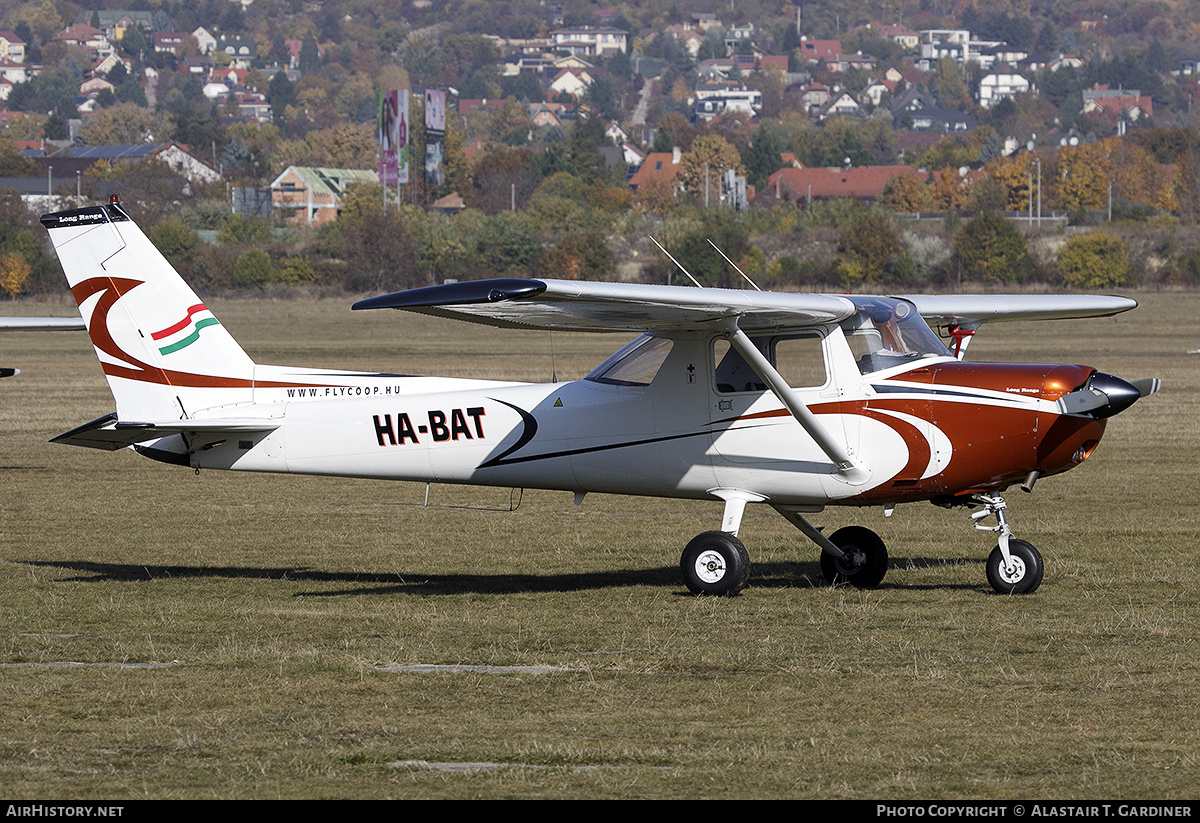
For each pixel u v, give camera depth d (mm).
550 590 39312
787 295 36188
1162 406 96875
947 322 45344
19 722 25859
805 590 38812
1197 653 30312
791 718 25812
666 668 29625
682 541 47719
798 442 38156
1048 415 36531
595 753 23688
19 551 46188
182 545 47344
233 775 22797
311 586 40094
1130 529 48688
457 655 30984
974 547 45656
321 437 41781
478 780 22438
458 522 52438
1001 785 21969
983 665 29500
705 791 21812
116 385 43031
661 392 39188
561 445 40000
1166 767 22797
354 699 27359
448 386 41812
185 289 42688
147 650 31609
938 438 37188
